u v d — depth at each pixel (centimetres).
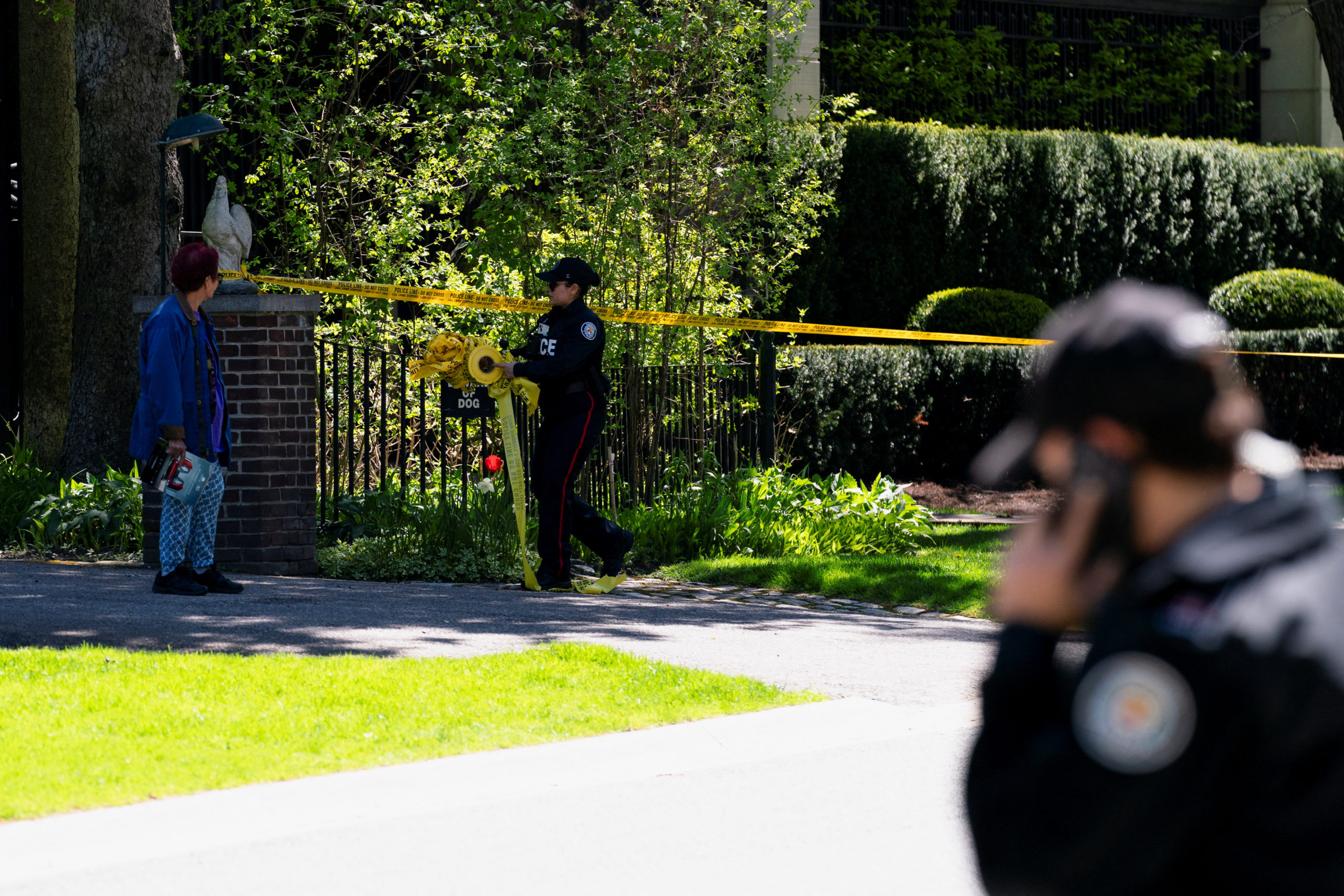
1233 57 3703
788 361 2258
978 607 1463
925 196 3000
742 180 2047
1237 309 3162
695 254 2073
